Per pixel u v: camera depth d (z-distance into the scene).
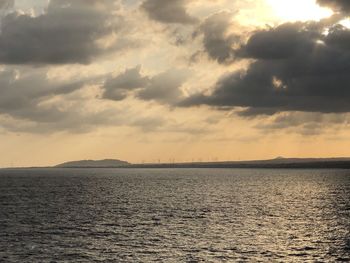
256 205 113.44
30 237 67.00
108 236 68.38
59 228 75.44
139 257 55.00
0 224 79.38
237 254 56.56
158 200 127.25
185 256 55.53
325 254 56.53
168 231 72.94
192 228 76.00
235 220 85.75
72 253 56.75
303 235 69.31
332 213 96.50
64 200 126.69
